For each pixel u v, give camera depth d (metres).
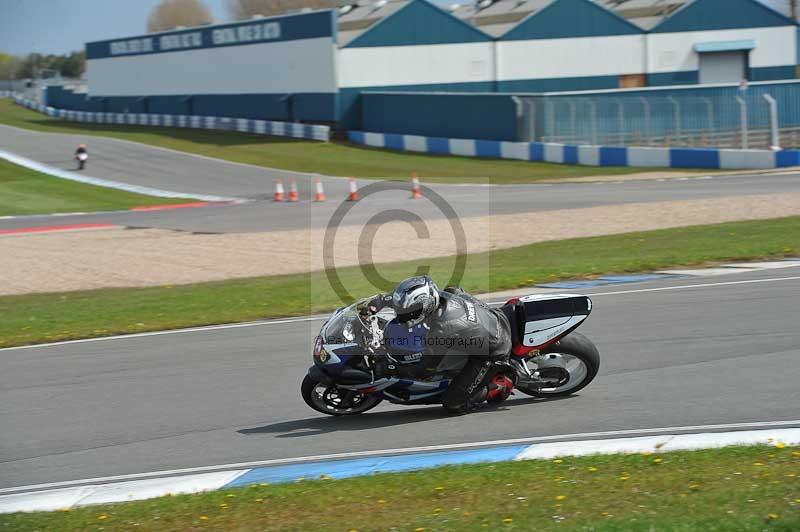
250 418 32.25
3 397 36.69
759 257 58.75
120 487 26.44
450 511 21.67
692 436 26.78
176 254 76.06
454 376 30.56
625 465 24.16
